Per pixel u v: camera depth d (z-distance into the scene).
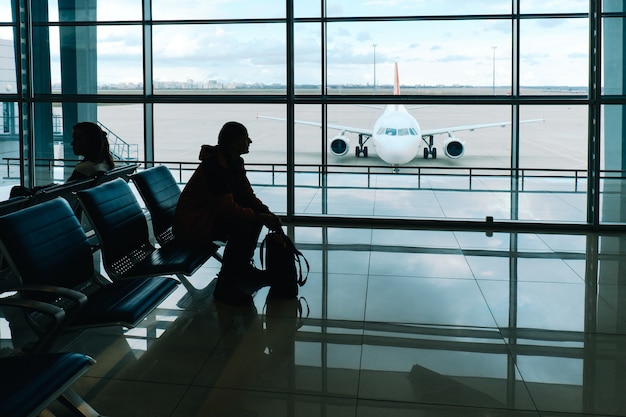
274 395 2.62
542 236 6.11
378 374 2.85
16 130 11.05
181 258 3.43
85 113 14.09
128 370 2.86
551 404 2.55
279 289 4.03
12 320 3.60
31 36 7.28
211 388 2.68
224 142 3.88
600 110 6.42
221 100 7.17
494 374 2.86
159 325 3.51
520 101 6.76
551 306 3.90
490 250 5.48
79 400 2.27
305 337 3.34
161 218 4.02
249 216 3.84
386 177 30.03
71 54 17.69
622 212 18.02
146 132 8.64
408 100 7.06
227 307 3.86
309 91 12.53
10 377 1.75
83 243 2.77
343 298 4.06
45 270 2.41
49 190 3.35
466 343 3.26
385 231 6.33
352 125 30.28
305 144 29.75
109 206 3.17
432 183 32.16
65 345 3.17
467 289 4.27
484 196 25.27
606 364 2.97
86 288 2.86
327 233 6.21
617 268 4.84
